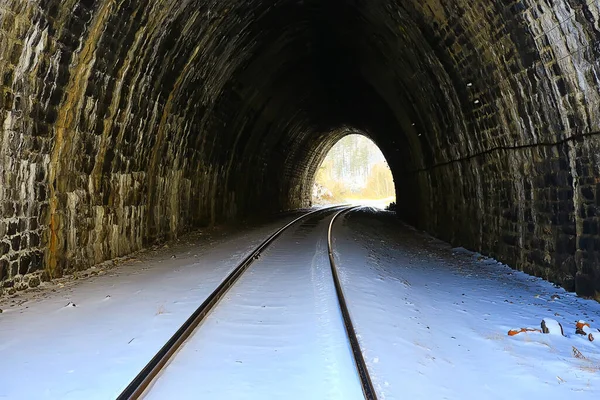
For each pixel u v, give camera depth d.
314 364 3.86
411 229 18.73
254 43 14.23
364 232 16.38
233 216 20.36
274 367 3.80
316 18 14.03
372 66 15.53
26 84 6.39
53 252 7.47
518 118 8.09
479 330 5.27
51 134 7.23
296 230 16.67
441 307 6.30
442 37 9.40
